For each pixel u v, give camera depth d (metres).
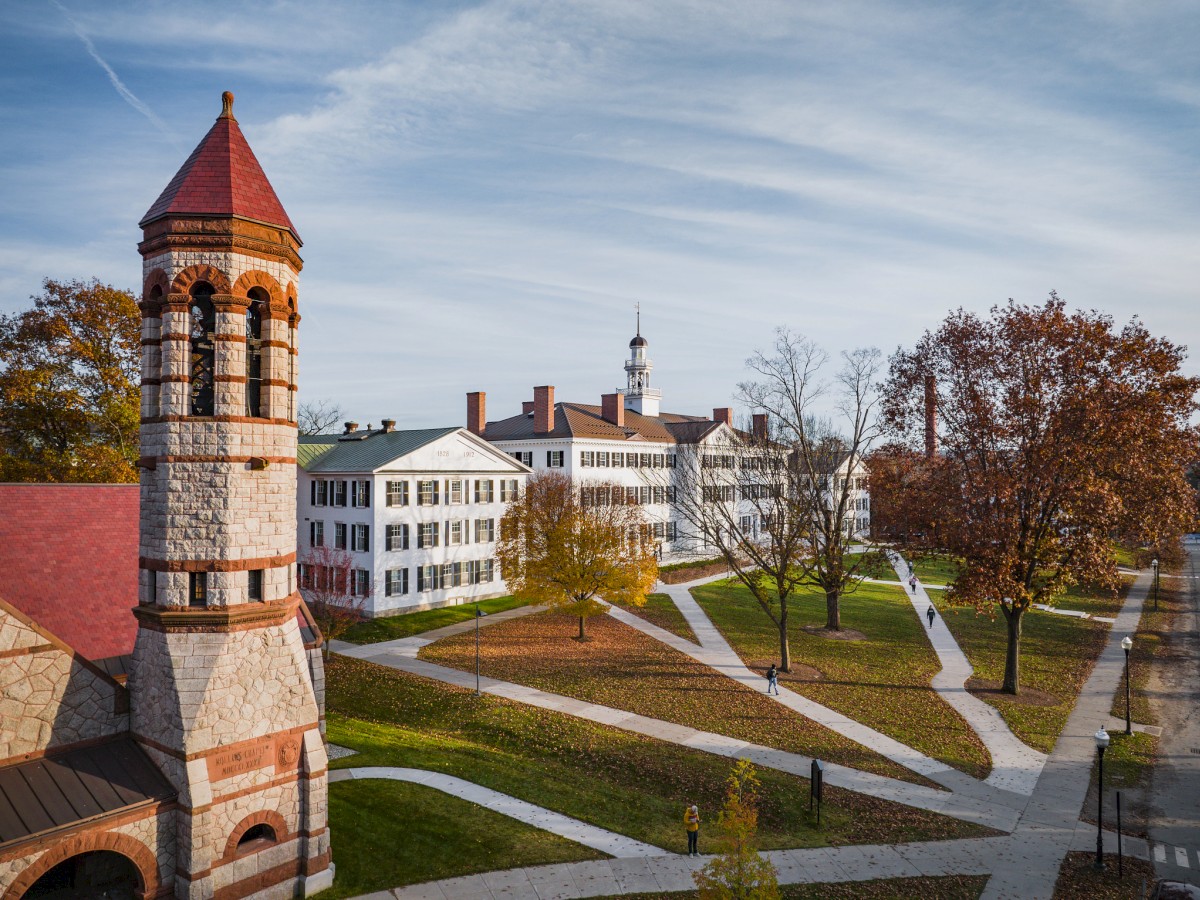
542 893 17.28
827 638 44.22
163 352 15.78
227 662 15.54
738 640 43.59
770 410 44.97
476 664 35.56
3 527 19.98
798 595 57.91
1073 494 30.86
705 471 58.25
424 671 36.62
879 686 35.31
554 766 25.52
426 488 50.78
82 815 14.03
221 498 15.69
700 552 75.00
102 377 44.81
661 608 52.00
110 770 15.15
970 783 24.67
